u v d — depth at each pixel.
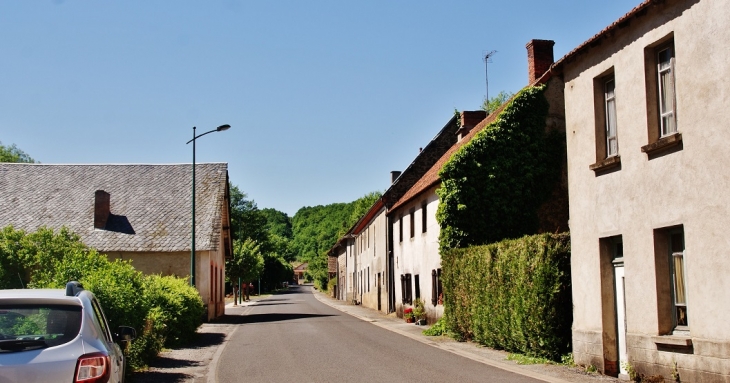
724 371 9.77
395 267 35.78
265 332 25.17
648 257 11.68
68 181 36.72
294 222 193.25
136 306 13.71
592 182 13.63
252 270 59.34
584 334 13.72
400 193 36.66
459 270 20.20
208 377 13.20
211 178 36.50
